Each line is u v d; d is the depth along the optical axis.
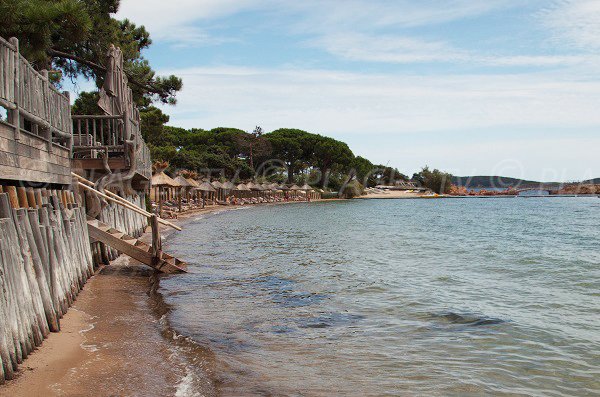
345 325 9.53
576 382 6.79
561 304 11.46
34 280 7.04
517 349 8.15
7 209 6.23
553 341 8.58
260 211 62.34
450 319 10.04
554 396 6.34
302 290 12.88
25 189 7.98
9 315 5.91
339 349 8.08
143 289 12.21
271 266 16.98
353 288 13.21
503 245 24.97
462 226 38.22
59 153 10.71
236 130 106.12
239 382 6.56
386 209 69.06
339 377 6.86
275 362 7.39
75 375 6.30
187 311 10.26
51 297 8.07
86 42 23.12
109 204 15.68
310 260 18.75
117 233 14.65
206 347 7.94
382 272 16.03
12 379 5.86
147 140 44.47
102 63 24.00
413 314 10.43
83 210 12.61
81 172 14.64
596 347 8.25
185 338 8.34
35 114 8.84
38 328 7.04
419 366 7.33
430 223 41.50
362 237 28.81
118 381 6.29
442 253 21.47
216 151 91.12
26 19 14.84
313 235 29.86
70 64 25.50
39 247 7.62
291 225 38.22
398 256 20.36
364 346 8.24
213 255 19.61
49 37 16.00
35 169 8.80
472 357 7.74
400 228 36.00
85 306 9.94
